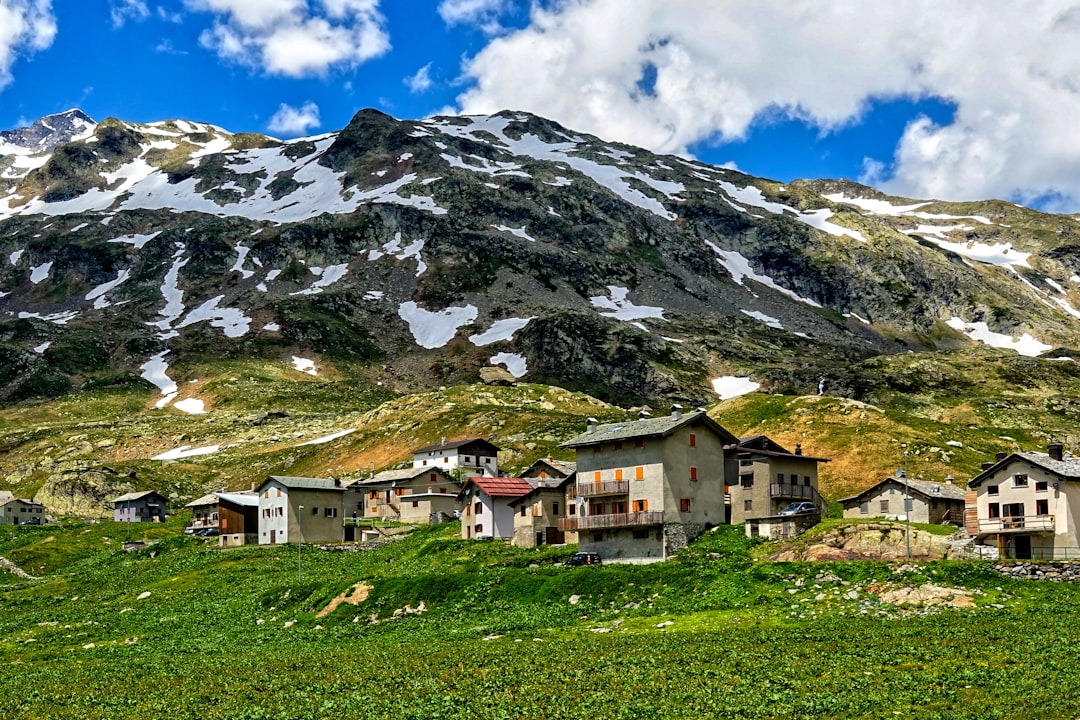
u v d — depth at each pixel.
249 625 90.25
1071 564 73.56
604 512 103.06
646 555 97.81
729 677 52.94
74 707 55.84
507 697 51.41
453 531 133.50
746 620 70.50
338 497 149.62
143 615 99.81
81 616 102.19
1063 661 51.72
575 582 85.25
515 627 75.38
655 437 98.88
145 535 168.25
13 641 90.62
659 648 62.16
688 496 99.88
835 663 54.84
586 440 104.12
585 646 64.75
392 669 61.03
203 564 129.12
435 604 86.94
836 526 89.44
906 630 62.88
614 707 48.28
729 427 197.62
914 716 43.56
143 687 60.91
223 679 61.75
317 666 64.50
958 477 157.88
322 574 114.50
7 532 176.62
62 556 152.62
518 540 113.62
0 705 57.25
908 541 81.69
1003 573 75.06
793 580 78.94
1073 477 88.50
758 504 112.38
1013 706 44.09
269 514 147.38
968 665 52.34
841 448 175.38
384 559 119.38
